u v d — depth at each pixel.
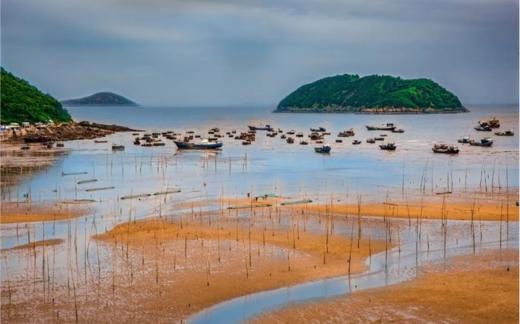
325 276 57.69
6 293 52.53
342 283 55.81
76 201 93.44
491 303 50.75
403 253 64.88
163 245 67.19
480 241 69.50
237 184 112.75
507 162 147.75
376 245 67.88
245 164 146.88
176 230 73.94
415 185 109.62
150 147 195.25
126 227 75.31
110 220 80.00
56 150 182.00
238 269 59.28
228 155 170.88
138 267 59.53
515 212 84.69
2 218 80.62
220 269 59.22
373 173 128.38
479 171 129.88
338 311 49.44
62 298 51.66
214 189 106.50
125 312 49.19
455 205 89.69
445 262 61.66
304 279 56.81
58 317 47.97
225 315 48.94
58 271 58.16
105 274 57.47
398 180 116.75
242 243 68.12
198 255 63.47
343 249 66.12
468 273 58.19
